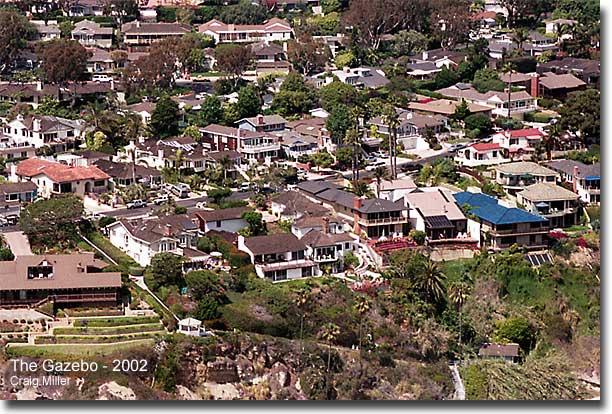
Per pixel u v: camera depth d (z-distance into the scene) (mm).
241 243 155250
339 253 158500
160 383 129625
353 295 147875
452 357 145875
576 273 162375
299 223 162625
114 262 150750
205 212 163250
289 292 146250
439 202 169375
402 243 163625
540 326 153375
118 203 172750
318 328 141500
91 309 139000
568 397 141625
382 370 139125
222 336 135375
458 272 161375
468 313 152000
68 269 141750
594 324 156500
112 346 131875
